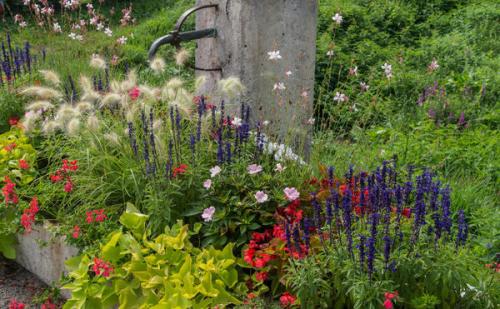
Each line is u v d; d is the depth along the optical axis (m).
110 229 3.84
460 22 11.04
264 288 3.32
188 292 3.22
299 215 3.43
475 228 4.75
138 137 4.36
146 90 4.26
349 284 2.93
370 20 10.85
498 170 5.73
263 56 4.85
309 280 2.97
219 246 3.63
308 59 5.18
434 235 3.14
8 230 4.32
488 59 9.30
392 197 3.38
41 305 4.00
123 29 12.00
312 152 4.71
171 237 3.48
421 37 10.45
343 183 3.85
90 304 3.56
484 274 3.14
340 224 3.21
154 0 15.08
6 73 5.52
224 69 4.95
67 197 4.32
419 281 3.04
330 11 10.76
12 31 11.61
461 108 7.42
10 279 4.35
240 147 4.00
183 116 4.27
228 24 4.81
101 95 5.02
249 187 3.79
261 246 3.41
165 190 3.77
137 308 3.38
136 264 3.45
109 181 4.18
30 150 4.76
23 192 4.40
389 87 8.31
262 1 4.73
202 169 3.86
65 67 6.34
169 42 4.69
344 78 8.83
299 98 5.16
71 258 3.79
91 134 4.39
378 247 3.07
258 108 4.93
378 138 6.60
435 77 8.63
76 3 7.63
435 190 3.19
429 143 6.24
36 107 4.55
